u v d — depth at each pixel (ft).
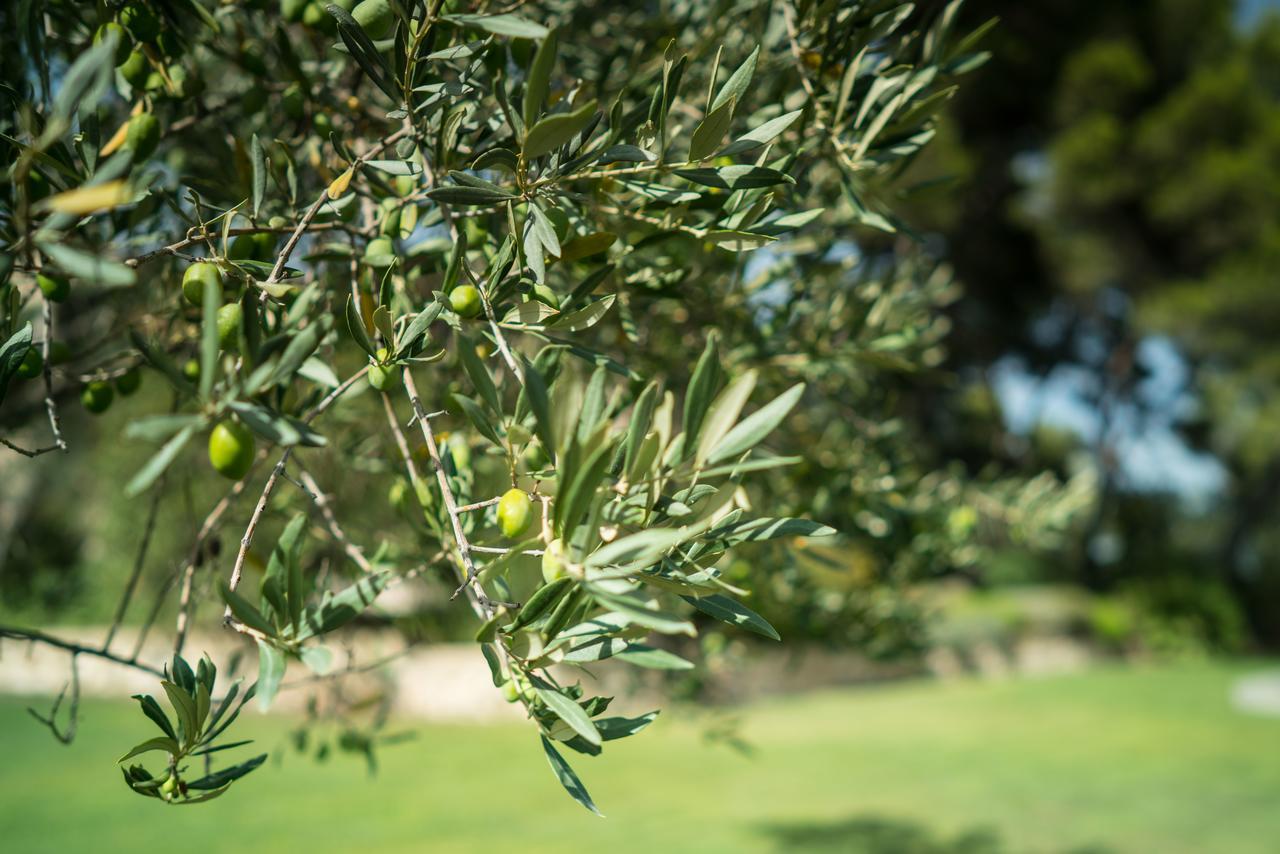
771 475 7.95
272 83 5.90
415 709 36.11
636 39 6.78
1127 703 43.39
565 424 2.90
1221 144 55.72
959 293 9.27
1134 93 57.47
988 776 28.19
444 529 4.76
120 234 5.67
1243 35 63.52
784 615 9.46
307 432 2.85
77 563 19.90
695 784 26.89
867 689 48.67
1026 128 62.80
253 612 3.26
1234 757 31.14
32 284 5.31
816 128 5.38
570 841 20.80
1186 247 60.18
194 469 10.63
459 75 4.92
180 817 22.06
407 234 5.01
